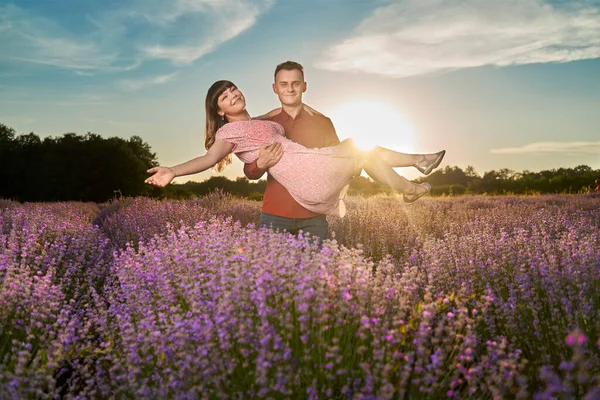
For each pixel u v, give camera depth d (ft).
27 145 164.55
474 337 8.12
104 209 41.29
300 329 8.11
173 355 8.05
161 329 9.50
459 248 14.56
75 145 158.81
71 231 20.86
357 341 8.34
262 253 10.15
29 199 152.56
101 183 154.92
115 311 10.75
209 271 10.88
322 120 14.73
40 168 155.63
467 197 50.19
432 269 12.62
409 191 14.01
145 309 10.19
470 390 7.30
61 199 153.17
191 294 9.57
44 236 18.85
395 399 7.48
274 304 8.96
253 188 52.49
